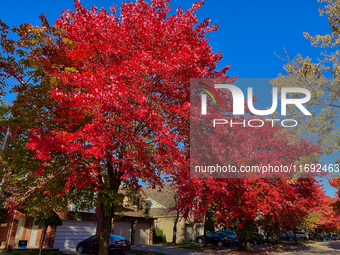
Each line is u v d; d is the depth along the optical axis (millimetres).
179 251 21984
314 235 50156
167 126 8664
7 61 10070
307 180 19984
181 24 9391
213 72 10711
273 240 40750
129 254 19250
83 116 7926
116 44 9172
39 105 9352
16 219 19672
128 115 7582
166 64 8352
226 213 12141
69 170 8508
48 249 19531
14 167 9898
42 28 9883
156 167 9023
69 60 9750
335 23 14445
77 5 9758
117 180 10742
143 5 9961
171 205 36625
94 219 23000
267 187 15641
